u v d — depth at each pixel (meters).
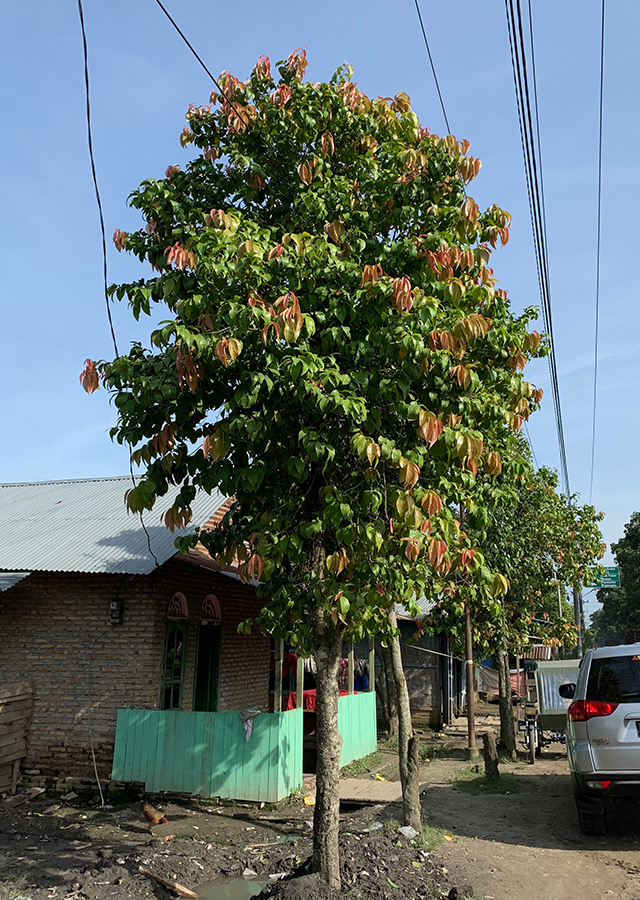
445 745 16.23
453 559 6.09
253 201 7.35
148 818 8.59
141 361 5.58
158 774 10.09
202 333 5.25
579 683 7.76
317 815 5.79
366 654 20.16
